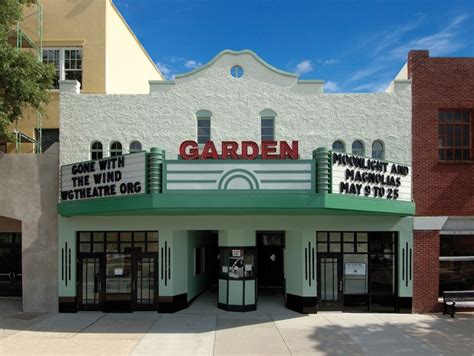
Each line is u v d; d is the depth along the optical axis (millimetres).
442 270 14992
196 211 12812
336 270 15008
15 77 13461
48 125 17328
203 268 18688
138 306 14852
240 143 14672
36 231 14914
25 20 17781
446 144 15094
